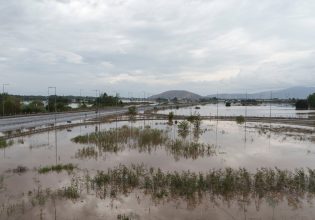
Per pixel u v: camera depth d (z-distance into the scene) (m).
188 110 116.56
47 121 53.03
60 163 20.80
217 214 12.27
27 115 66.94
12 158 22.39
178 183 15.16
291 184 15.48
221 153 24.89
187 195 14.12
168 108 132.75
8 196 14.02
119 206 12.97
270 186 15.27
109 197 13.98
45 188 15.16
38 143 29.56
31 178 16.95
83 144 29.02
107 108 113.19
